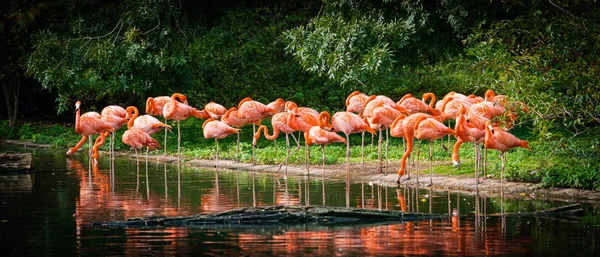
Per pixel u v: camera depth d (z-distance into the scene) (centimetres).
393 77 3147
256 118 1988
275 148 2006
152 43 2503
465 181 1502
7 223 1080
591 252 871
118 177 1681
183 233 1009
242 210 1098
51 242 948
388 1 2112
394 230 1021
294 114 1748
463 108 1622
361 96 1989
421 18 2088
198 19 2831
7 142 2767
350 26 2078
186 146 2405
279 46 3009
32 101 3406
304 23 2945
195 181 1608
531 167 1528
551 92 1404
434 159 1889
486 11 2052
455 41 2348
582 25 1454
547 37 1502
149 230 1030
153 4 2461
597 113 1422
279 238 972
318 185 1534
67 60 2506
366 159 1958
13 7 2448
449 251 888
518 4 1873
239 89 2983
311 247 917
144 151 2362
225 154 2120
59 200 1305
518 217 1117
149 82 2542
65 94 2538
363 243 938
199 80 2894
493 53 1516
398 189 1463
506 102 1444
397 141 2345
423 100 1969
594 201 1270
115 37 2567
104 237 981
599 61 1380
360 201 1295
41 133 2895
